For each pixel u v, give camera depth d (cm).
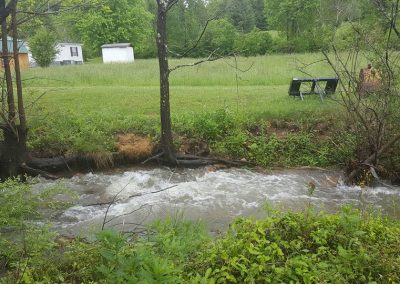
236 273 389
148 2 5381
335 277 376
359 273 388
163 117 986
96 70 2159
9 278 387
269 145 1055
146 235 511
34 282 380
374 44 908
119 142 1034
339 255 400
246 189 900
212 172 1002
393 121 908
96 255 421
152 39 5238
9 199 511
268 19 4088
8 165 947
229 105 1249
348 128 1062
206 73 1897
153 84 1803
